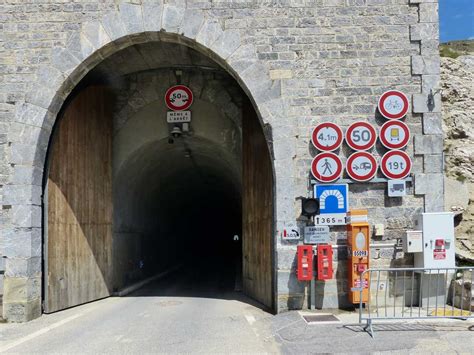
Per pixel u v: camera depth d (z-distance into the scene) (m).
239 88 11.71
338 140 8.58
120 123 12.02
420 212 8.48
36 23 8.98
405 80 8.70
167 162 15.45
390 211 8.50
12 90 8.91
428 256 8.20
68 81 9.01
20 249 8.62
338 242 8.47
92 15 8.96
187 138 12.41
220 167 15.85
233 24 8.85
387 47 8.75
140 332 7.61
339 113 8.66
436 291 7.82
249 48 8.80
